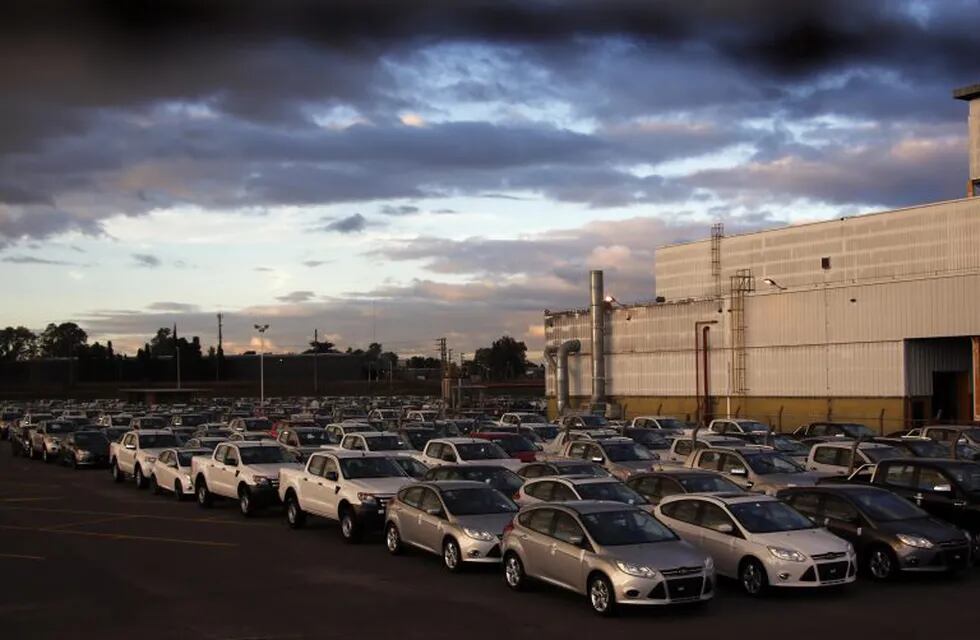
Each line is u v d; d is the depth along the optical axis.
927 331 52.38
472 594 15.78
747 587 15.35
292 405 90.62
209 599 15.51
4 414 79.62
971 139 60.88
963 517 17.98
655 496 19.89
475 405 88.31
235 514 26.77
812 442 35.81
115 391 148.38
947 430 33.59
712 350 65.56
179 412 67.12
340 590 16.17
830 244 62.84
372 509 21.02
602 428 41.62
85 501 30.42
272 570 18.11
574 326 78.62
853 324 56.22
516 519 16.33
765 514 16.02
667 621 13.70
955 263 54.78
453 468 22.45
